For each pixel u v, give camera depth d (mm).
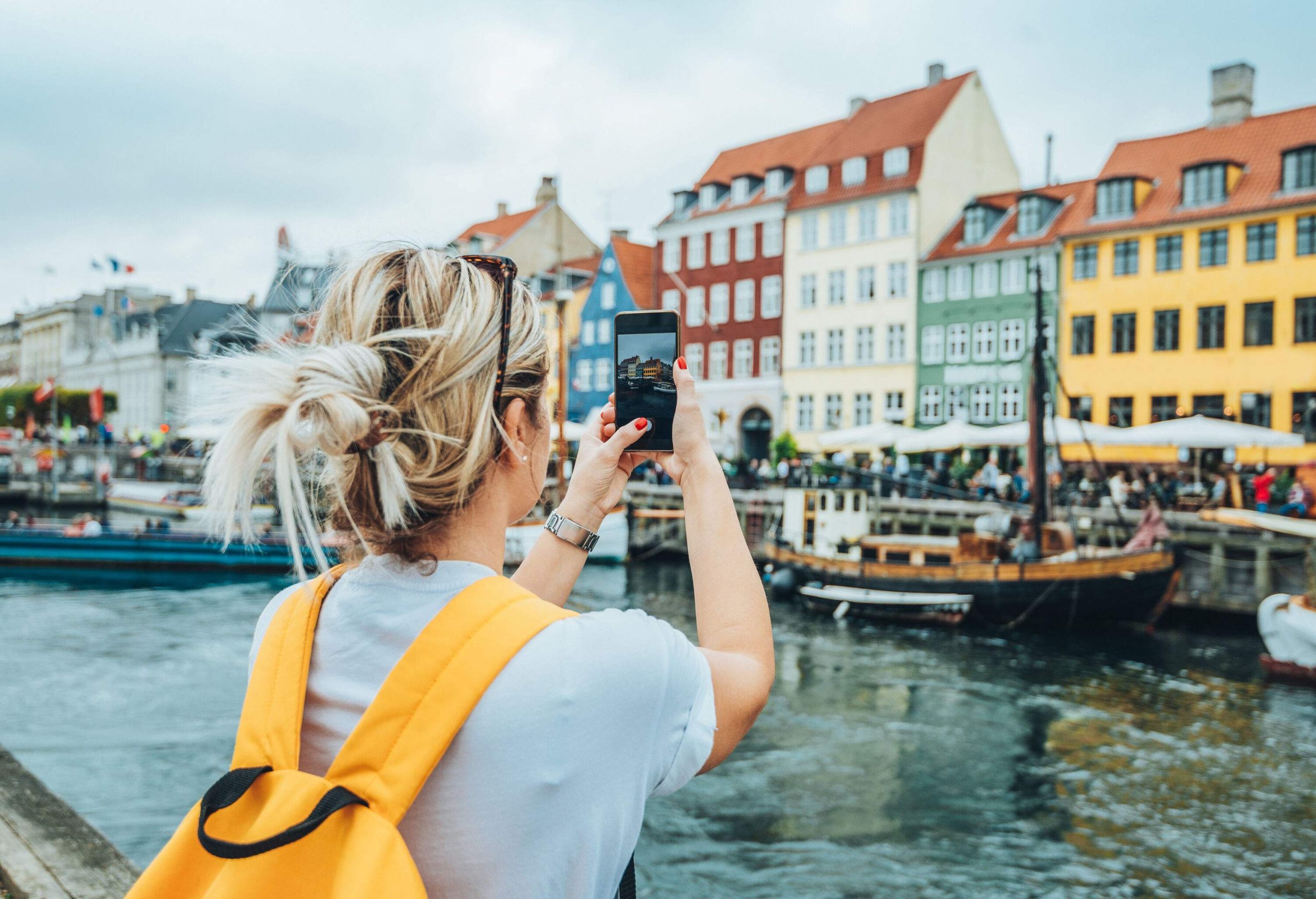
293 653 937
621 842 892
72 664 15086
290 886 798
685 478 1156
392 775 828
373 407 896
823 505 22484
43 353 102875
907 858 7949
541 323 1045
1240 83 35375
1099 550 21672
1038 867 7844
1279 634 15148
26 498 48031
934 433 27875
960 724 12156
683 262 48406
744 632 1035
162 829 8492
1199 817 9023
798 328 44250
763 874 7574
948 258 39344
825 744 11125
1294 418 31719
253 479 936
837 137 45125
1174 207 34406
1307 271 31500
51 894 3016
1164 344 34312
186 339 78125
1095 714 12750
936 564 19969
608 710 870
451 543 976
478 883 835
